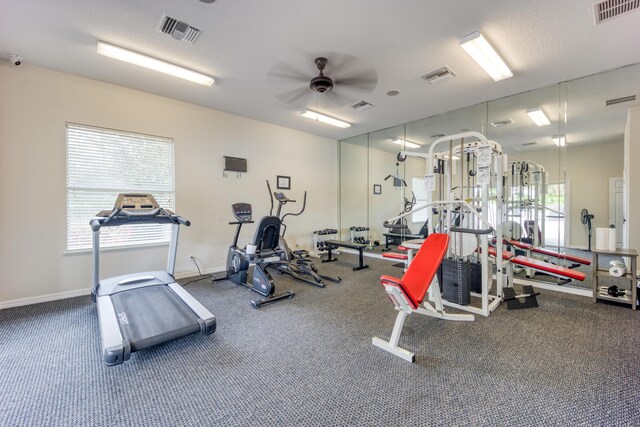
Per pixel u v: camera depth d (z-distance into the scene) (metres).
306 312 2.99
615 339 2.33
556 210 4.00
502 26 2.43
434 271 2.32
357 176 6.69
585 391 1.69
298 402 1.62
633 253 2.94
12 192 3.09
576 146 3.77
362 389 1.74
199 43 2.71
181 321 2.32
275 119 5.17
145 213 3.02
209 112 4.59
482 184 2.98
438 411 1.54
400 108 4.49
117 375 1.88
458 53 2.88
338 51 2.85
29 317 2.82
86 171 3.53
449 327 2.60
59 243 3.36
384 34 2.55
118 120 3.71
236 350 2.21
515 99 4.03
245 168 4.98
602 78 3.36
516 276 4.15
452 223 3.39
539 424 1.44
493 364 1.99
